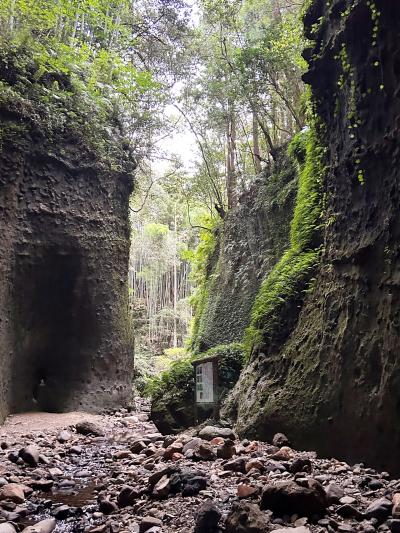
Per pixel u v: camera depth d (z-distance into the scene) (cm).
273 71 1217
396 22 459
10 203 949
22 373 977
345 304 520
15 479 487
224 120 1492
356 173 528
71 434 780
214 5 1291
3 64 990
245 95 1258
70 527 355
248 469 444
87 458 614
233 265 1402
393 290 436
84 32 1411
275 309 690
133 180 1276
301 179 810
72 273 1071
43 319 1030
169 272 4206
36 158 1023
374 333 459
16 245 964
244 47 1225
